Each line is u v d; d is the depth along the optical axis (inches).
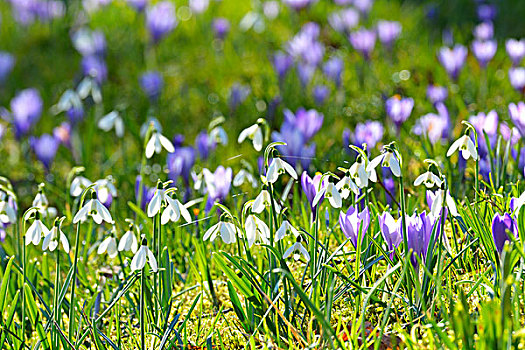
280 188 222.2
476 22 458.9
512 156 194.4
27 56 466.0
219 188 182.7
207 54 429.7
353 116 304.0
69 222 227.9
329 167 234.1
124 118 335.9
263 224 136.9
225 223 134.1
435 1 488.7
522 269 130.8
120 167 286.2
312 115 219.5
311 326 138.1
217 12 490.9
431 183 134.8
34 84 427.5
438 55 356.2
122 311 169.0
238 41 440.5
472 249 161.2
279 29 458.6
